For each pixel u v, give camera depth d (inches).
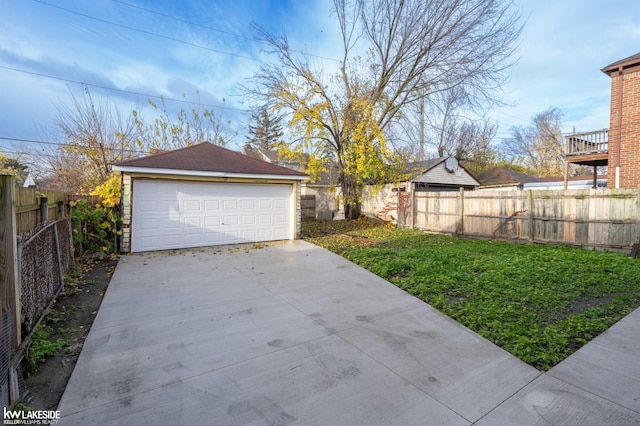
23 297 120.7
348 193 609.6
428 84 565.0
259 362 124.6
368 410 97.2
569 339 139.0
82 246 304.7
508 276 224.1
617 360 122.0
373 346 138.3
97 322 159.8
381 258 295.0
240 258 304.5
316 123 544.7
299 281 233.8
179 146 662.5
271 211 400.5
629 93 440.8
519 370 119.2
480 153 1177.4
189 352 131.8
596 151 491.8
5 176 103.4
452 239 418.3
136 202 323.3
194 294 203.6
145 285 220.1
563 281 208.2
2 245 102.0
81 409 95.3
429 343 140.9
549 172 1323.8
